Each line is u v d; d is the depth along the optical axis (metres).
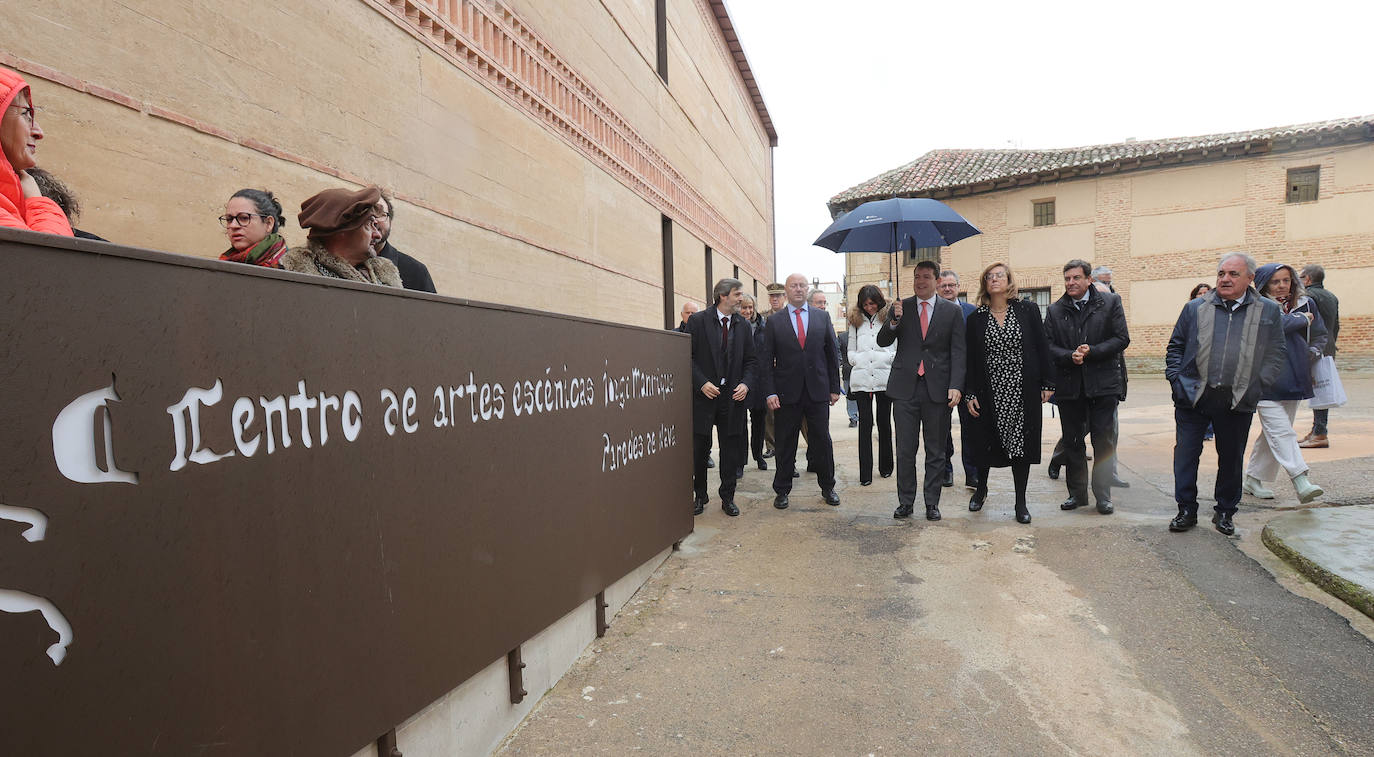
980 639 3.70
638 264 12.05
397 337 2.26
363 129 5.32
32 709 1.25
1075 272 6.08
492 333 2.83
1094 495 6.14
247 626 1.68
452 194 6.52
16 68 3.07
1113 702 3.08
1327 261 22.02
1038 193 25.27
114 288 1.41
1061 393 6.10
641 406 4.55
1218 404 5.13
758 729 2.94
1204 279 23.28
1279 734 2.82
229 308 1.67
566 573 3.43
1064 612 4.00
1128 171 24.05
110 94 3.48
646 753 2.78
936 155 29.17
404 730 2.29
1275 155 22.45
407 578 2.27
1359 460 7.40
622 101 11.31
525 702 3.06
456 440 2.56
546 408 3.27
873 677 3.35
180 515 1.53
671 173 14.21
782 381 6.60
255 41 4.36
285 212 4.59
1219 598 4.10
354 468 2.05
